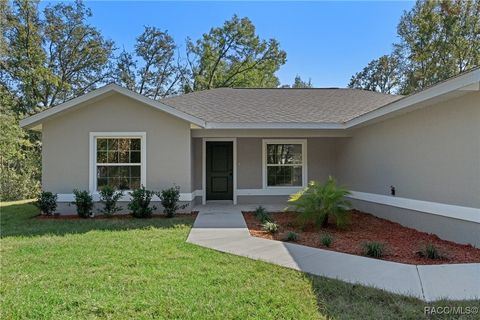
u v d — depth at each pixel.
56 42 25.05
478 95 5.84
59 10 24.83
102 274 4.59
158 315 3.43
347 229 7.89
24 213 10.43
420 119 7.48
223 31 31.22
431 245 5.74
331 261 5.25
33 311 3.52
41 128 10.47
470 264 5.00
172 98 13.57
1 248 5.92
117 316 3.42
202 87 31.61
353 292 4.02
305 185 12.40
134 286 4.17
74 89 26.47
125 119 9.91
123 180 10.05
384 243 6.45
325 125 10.55
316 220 7.96
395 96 14.22
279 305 3.65
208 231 7.47
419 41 25.70
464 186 6.16
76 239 6.64
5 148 17.45
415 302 3.75
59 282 4.30
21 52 22.75
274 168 12.45
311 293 3.98
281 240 6.69
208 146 12.62
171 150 10.00
